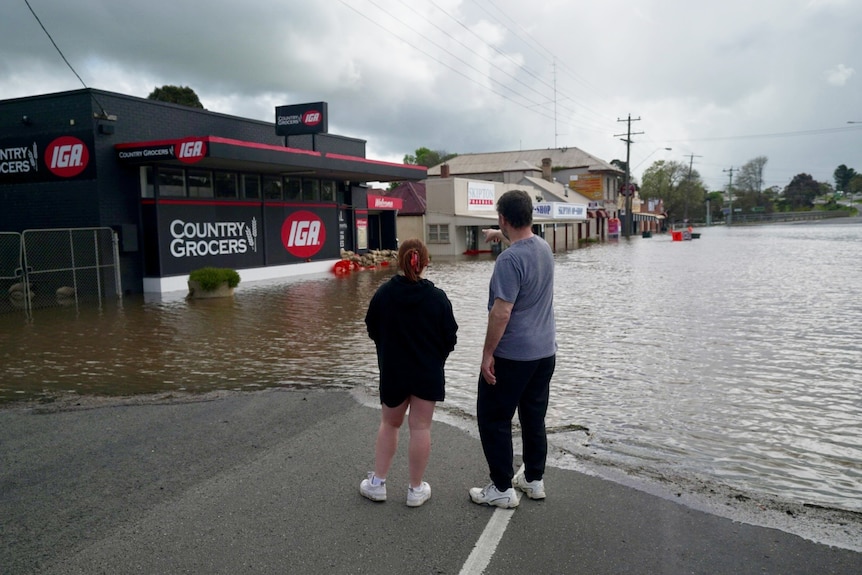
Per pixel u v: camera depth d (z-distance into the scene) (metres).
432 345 3.87
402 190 38.94
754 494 4.25
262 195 21.92
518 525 3.72
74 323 12.34
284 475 4.47
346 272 24.48
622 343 9.86
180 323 12.20
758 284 17.94
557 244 47.16
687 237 55.25
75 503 4.03
